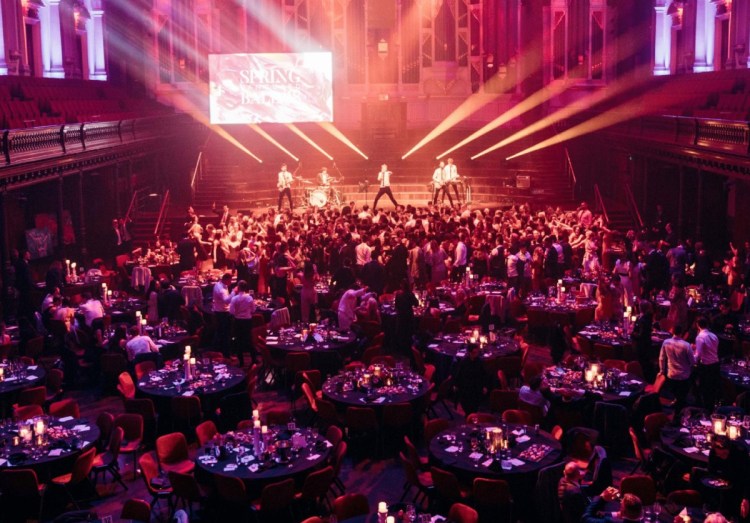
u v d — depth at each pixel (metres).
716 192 30.28
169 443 12.84
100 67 37.47
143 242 31.47
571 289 22.12
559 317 19.86
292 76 37.03
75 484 12.38
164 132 35.81
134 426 13.67
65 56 34.44
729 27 32.09
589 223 29.19
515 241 23.31
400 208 31.95
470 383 15.22
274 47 41.31
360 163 37.81
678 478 11.65
